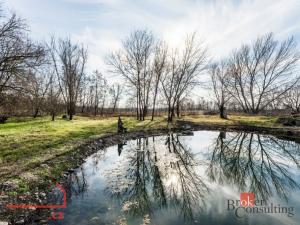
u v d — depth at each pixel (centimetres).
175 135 2625
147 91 4003
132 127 2872
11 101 1755
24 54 1563
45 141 1573
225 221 686
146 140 2267
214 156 1634
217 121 3844
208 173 1224
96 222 656
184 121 3775
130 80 3872
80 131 2200
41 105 3547
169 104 3788
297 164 1423
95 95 6675
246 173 1224
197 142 2206
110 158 1506
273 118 3641
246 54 5147
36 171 991
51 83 3775
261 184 1045
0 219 610
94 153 1598
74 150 1468
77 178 1073
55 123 2950
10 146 1350
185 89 3878
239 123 3509
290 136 2455
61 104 5109
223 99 4772
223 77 4925
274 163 1448
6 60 1509
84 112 7225
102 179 1078
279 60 4838
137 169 1266
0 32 1497
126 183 1026
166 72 3812
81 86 5419
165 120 3894
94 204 786
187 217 709
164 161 1452
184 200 855
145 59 3888
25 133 1847
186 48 3728
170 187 1003
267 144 2105
